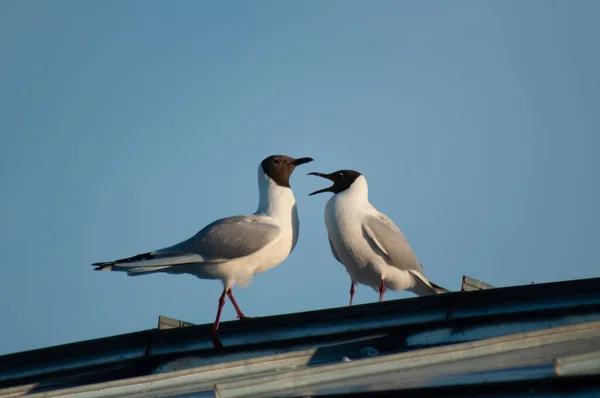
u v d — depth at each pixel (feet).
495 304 40.96
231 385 29.73
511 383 27.55
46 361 49.39
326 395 29.09
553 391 27.09
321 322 44.19
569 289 39.42
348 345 42.78
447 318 41.75
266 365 39.75
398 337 42.73
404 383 29.04
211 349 46.34
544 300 39.93
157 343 47.44
